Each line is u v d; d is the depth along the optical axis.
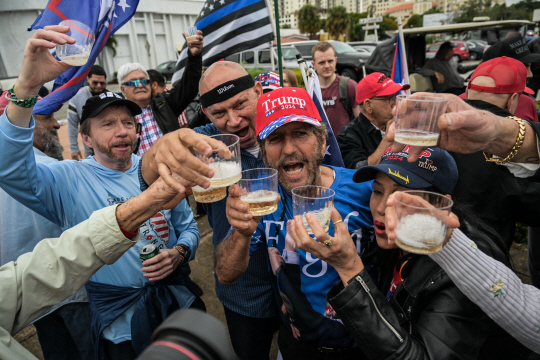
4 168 1.47
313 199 1.21
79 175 1.89
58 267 1.07
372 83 2.95
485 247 1.21
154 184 1.07
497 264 1.10
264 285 1.78
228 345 0.39
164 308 1.84
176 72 3.75
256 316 1.81
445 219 1.01
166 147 1.00
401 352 1.04
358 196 1.58
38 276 1.05
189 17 30.41
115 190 1.93
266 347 1.95
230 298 1.83
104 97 1.91
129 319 1.86
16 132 1.43
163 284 1.90
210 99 1.94
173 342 0.37
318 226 1.12
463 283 1.05
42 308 1.09
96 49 2.08
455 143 1.08
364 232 1.54
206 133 2.30
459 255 1.05
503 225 2.00
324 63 4.67
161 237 2.00
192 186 1.10
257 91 2.21
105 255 1.09
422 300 1.18
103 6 2.05
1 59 20.34
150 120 3.69
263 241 1.67
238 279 1.77
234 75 1.95
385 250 1.49
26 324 1.10
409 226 1.02
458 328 1.06
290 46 12.62
